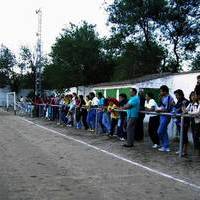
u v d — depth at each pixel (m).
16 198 6.38
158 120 12.76
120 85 32.03
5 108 51.78
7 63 70.94
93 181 7.75
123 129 14.80
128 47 43.72
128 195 6.75
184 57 44.53
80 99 19.73
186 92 24.53
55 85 46.62
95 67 46.88
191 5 42.75
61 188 7.11
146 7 42.09
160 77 28.55
